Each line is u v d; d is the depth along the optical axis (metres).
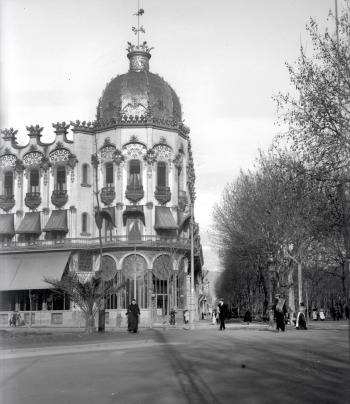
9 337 31.77
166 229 69.06
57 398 13.28
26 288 68.69
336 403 12.38
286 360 20.12
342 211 39.41
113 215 68.88
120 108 70.69
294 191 40.41
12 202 72.38
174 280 67.88
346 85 34.28
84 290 39.12
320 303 107.62
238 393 13.67
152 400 12.92
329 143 35.16
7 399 13.13
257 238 54.09
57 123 71.94
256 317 87.38
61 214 70.25
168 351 24.45
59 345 26.98
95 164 70.81
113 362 20.47
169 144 70.38
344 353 22.34
